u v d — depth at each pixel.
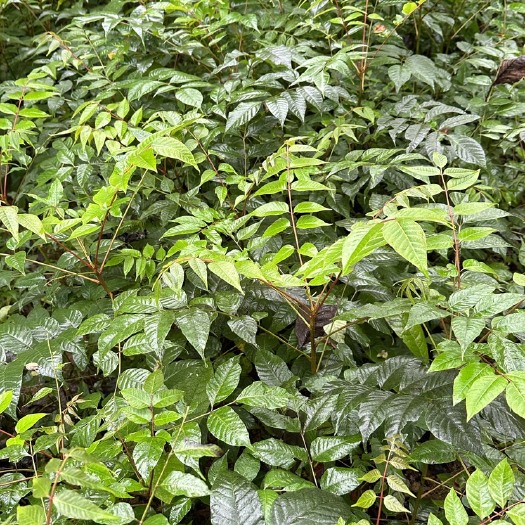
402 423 1.38
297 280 1.43
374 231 1.15
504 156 2.93
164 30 2.83
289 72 2.31
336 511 1.34
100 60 2.71
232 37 2.90
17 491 1.45
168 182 2.22
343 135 2.51
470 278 1.69
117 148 2.03
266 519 1.33
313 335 1.73
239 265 1.43
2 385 1.60
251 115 2.18
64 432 1.55
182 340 1.97
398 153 2.48
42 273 2.09
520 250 2.01
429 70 2.35
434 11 3.14
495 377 1.17
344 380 1.63
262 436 2.03
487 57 2.89
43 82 2.74
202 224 1.85
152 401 1.39
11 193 2.82
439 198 2.41
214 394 1.53
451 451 1.47
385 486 1.66
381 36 2.65
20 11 3.64
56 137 2.79
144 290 1.98
